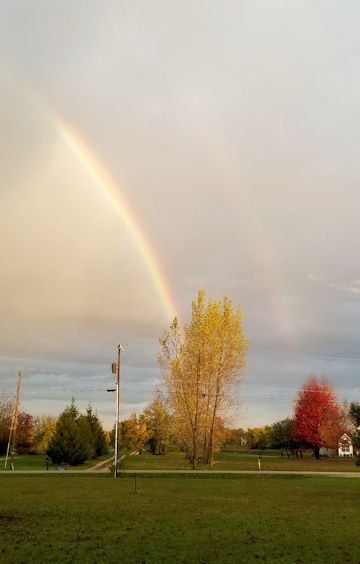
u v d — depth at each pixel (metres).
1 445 78.62
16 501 22.39
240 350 48.28
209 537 14.97
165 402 48.16
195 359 47.69
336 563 12.12
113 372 39.31
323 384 73.06
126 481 33.69
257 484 32.53
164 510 20.17
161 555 12.57
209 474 38.84
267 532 15.91
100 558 12.15
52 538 14.40
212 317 48.34
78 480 34.16
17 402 49.78
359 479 37.09
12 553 12.52
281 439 87.88
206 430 47.62
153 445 90.38
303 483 33.44
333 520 18.41
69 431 52.00
